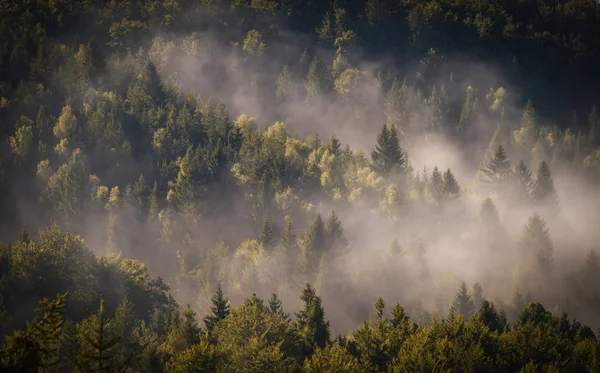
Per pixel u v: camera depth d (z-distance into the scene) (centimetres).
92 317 10756
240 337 9888
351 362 9275
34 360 3850
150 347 9744
